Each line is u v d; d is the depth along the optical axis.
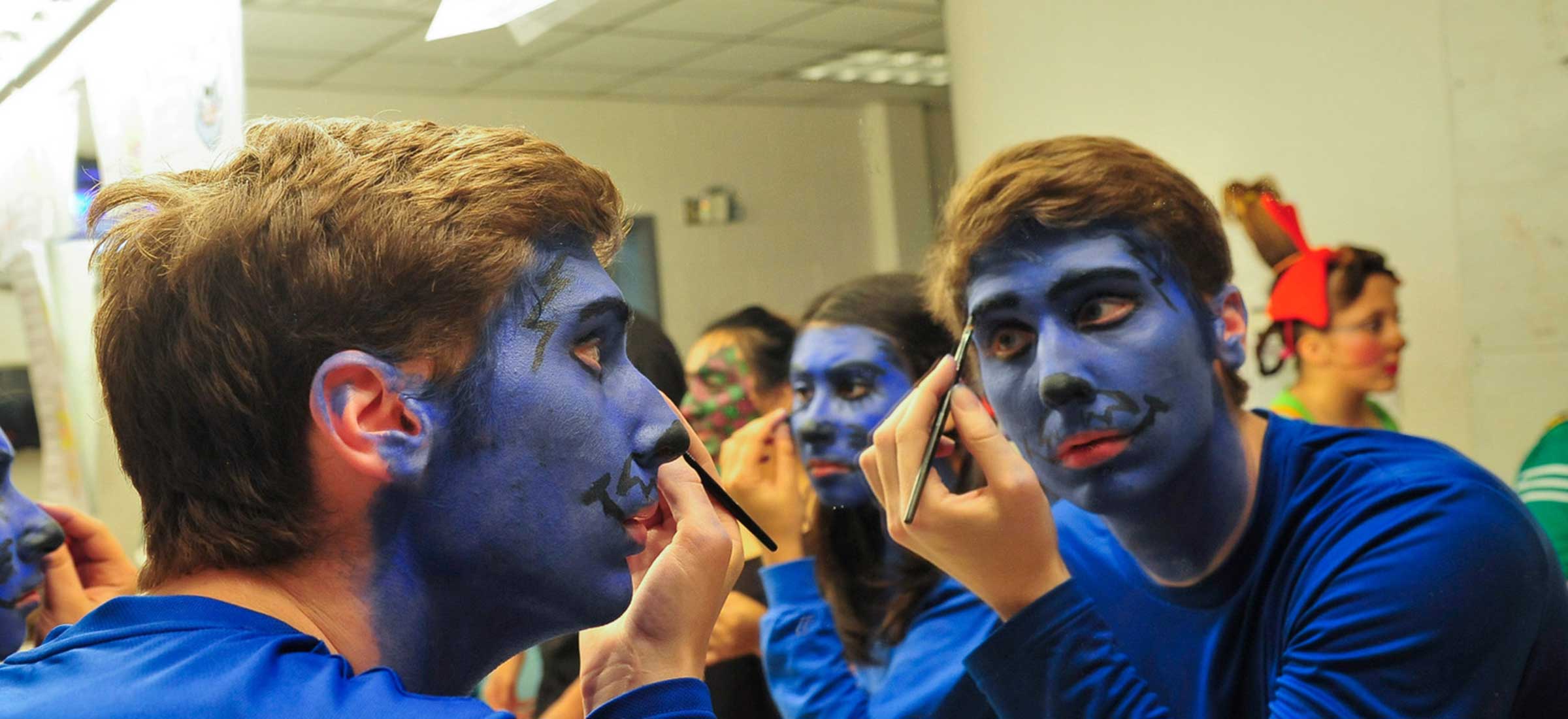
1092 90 2.20
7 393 2.29
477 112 2.73
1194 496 0.80
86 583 1.23
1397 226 1.75
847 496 1.05
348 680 0.45
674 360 1.37
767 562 1.21
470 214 0.50
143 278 0.51
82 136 2.07
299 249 0.49
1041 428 0.79
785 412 1.14
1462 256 1.67
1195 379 0.77
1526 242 1.60
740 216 2.96
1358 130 1.80
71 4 1.10
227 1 0.87
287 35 2.26
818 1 2.04
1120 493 0.77
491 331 0.50
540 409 0.50
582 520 0.51
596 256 0.54
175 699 0.43
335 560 0.50
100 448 1.81
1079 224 0.76
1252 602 0.80
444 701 0.44
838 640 1.07
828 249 2.79
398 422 0.49
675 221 3.10
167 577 0.53
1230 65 1.97
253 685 0.43
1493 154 1.62
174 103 0.96
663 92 2.78
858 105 2.62
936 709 0.96
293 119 0.56
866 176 2.10
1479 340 1.66
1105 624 0.74
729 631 1.24
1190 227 0.78
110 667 0.46
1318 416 1.79
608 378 0.53
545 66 2.46
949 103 2.62
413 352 0.49
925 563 1.03
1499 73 1.62
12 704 0.45
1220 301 0.81
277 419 0.49
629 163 2.92
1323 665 0.71
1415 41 1.72
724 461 1.14
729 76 2.58
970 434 0.75
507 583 0.51
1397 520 0.72
